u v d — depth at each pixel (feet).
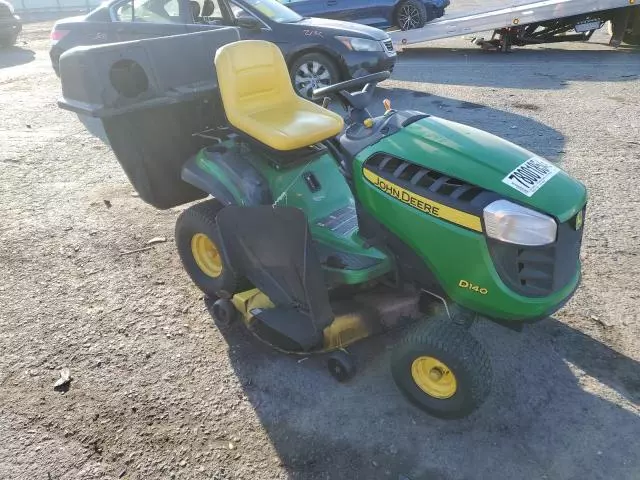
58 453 8.89
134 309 12.39
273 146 10.39
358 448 8.91
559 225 8.30
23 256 14.35
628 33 41.22
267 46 11.78
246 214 9.58
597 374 10.21
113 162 20.43
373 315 9.91
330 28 26.25
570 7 35.88
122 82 11.40
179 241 12.69
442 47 43.91
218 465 8.66
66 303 12.57
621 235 14.46
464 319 9.23
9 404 9.84
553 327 11.41
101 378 10.43
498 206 8.13
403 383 9.59
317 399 9.95
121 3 25.62
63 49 26.94
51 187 18.33
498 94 28.04
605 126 22.53
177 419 9.52
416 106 26.20
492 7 43.27
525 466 8.50
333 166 11.92
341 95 10.37
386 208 9.32
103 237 15.29
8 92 30.35
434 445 8.93
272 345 10.35
